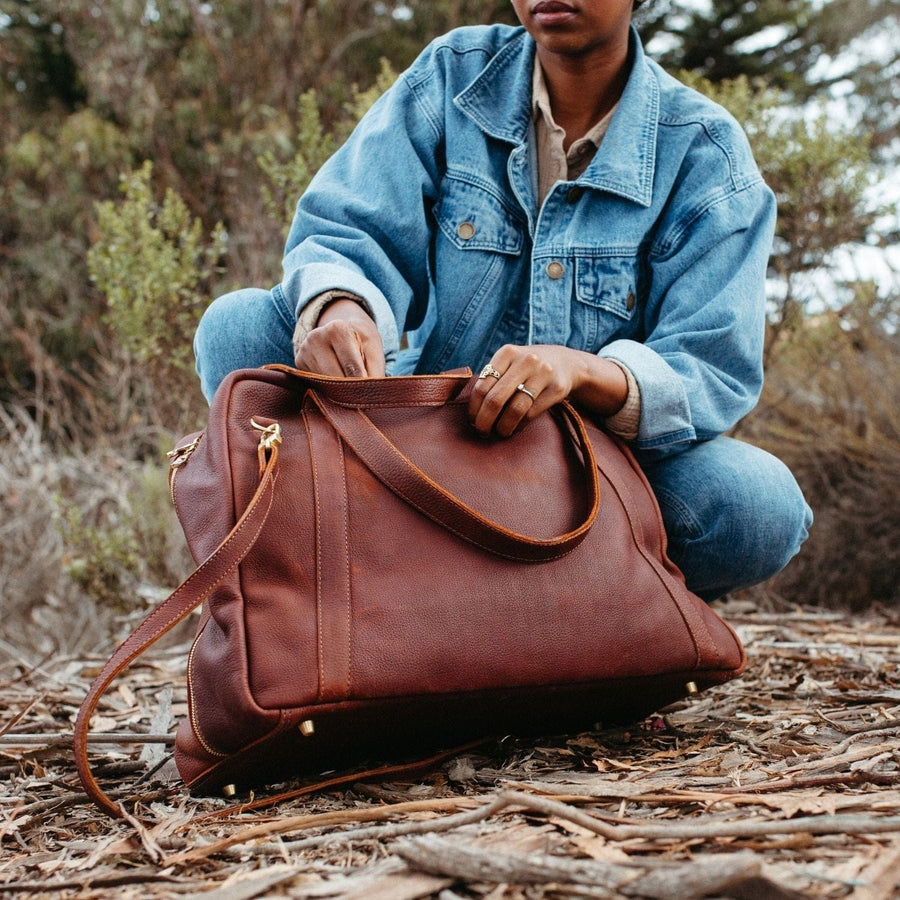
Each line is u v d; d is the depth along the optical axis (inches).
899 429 150.5
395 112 69.4
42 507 156.4
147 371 136.7
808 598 146.8
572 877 33.6
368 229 66.6
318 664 44.4
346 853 40.1
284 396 50.0
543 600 49.0
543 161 69.7
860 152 128.7
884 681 74.1
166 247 127.2
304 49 347.9
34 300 334.6
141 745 65.3
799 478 153.5
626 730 59.0
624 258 66.8
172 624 43.7
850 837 37.3
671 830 37.3
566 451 54.8
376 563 47.0
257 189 289.0
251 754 45.9
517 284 69.2
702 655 53.0
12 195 356.2
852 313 161.2
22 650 144.1
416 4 366.3
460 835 40.0
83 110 368.2
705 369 63.7
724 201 66.4
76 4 346.3
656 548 55.8
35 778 57.6
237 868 39.3
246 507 46.1
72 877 39.9
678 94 70.2
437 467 50.6
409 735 49.9
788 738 56.0
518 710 50.5
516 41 71.5
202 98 339.6
